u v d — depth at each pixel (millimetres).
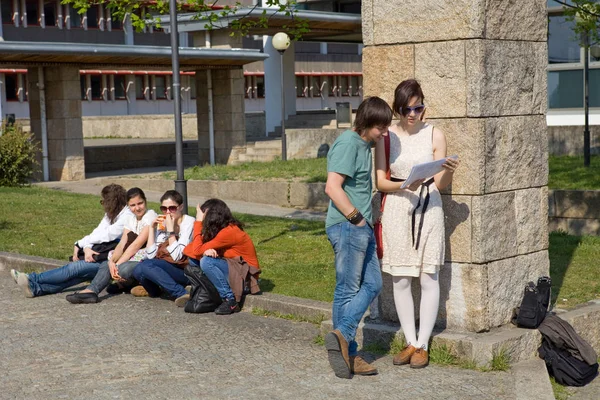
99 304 9625
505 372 6875
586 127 20641
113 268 9719
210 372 6957
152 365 7184
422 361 7004
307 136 29766
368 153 6672
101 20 58719
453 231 7363
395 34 7633
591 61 27219
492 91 7297
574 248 11953
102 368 7129
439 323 7520
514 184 7562
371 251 6789
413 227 6949
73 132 25219
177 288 9562
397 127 7094
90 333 8305
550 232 14195
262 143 30625
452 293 7422
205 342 7898
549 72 28031
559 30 27594
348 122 34625
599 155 23172
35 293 10047
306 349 7629
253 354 7477
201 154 29953
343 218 6672
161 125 43469
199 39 29844
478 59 7168
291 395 6348
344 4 38750
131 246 9828
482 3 7148
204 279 9039
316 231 14562
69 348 7770
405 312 7168
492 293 7391
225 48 29328
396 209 6992
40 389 6609
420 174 6621
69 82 25078
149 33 60844
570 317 7754
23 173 23062
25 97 55406
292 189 20047
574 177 18719
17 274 9961
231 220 9180
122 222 10055
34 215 16797
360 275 6707
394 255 7012
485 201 7293
